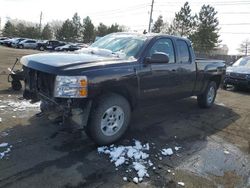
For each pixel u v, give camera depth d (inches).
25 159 148.4
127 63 175.6
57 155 155.8
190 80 241.8
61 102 154.1
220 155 175.5
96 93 157.3
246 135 216.8
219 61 295.9
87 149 165.8
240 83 428.1
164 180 139.9
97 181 134.2
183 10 1946.4
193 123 235.1
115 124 173.8
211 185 139.2
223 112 283.4
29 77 177.5
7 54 830.5
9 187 123.7
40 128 191.2
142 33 217.2
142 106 198.4
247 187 140.7
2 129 184.5
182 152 174.4
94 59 169.5
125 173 143.2
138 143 178.9
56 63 157.2
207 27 1844.2
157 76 197.3
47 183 128.9
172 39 221.5
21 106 236.8
